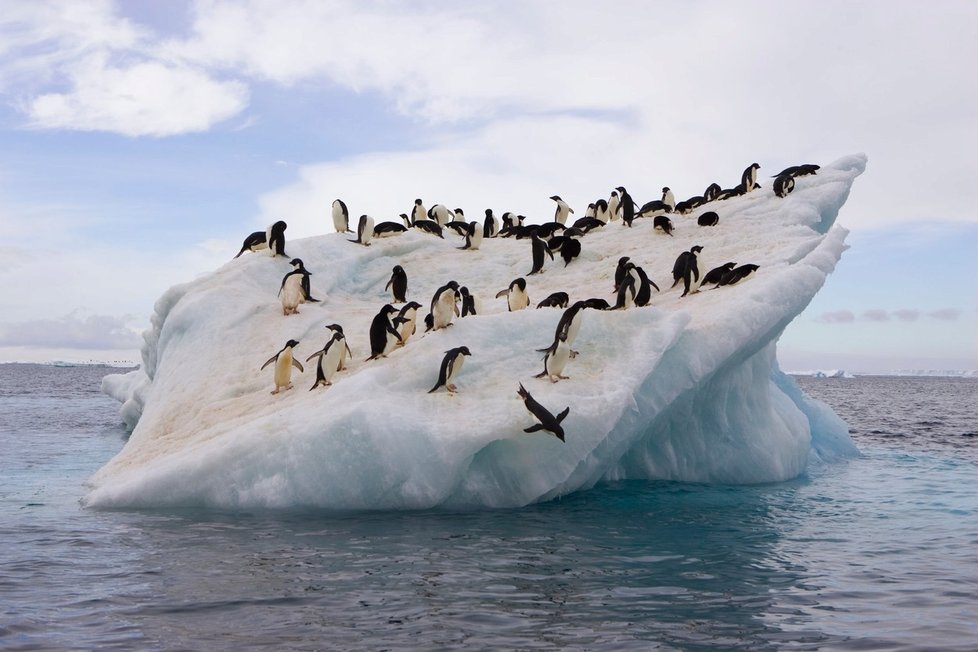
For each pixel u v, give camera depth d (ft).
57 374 432.25
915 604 25.49
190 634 21.75
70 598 25.07
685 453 52.29
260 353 59.06
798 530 37.37
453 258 78.84
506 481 42.37
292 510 41.04
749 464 53.21
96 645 20.74
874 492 49.85
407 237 82.79
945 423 135.74
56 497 46.14
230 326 62.59
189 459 43.04
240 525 37.32
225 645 20.92
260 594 25.75
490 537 34.86
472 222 80.53
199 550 31.99
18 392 194.59
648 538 35.12
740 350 49.52
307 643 21.17
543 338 47.93
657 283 62.54
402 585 26.96
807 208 72.74
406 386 44.24
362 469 40.47
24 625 22.33
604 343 47.32
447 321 48.52
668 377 46.42
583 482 46.37
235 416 49.78
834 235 58.80
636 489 48.34
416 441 40.16
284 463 41.52
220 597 25.39
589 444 41.37
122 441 80.79
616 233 79.46
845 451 72.90
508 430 39.75
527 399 39.65
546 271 72.28
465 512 40.81
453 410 41.93
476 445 39.91
